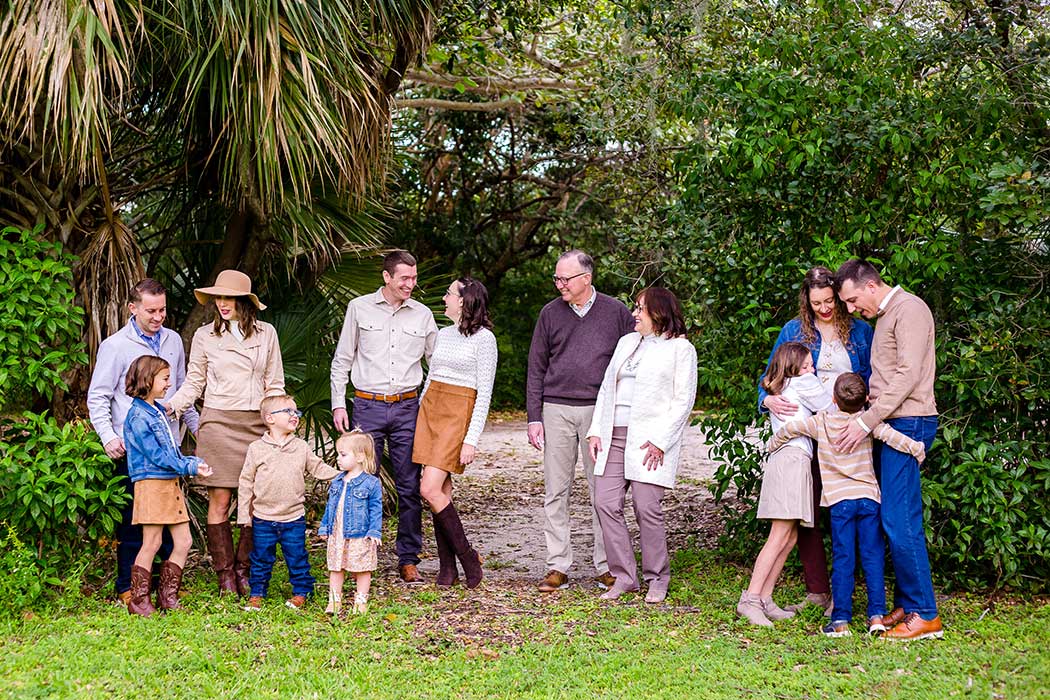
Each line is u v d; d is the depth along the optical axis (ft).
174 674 12.97
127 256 18.39
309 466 16.66
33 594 15.06
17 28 15.37
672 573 19.31
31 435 16.16
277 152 17.19
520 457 38.60
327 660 13.96
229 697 12.30
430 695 12.73
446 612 16.52
